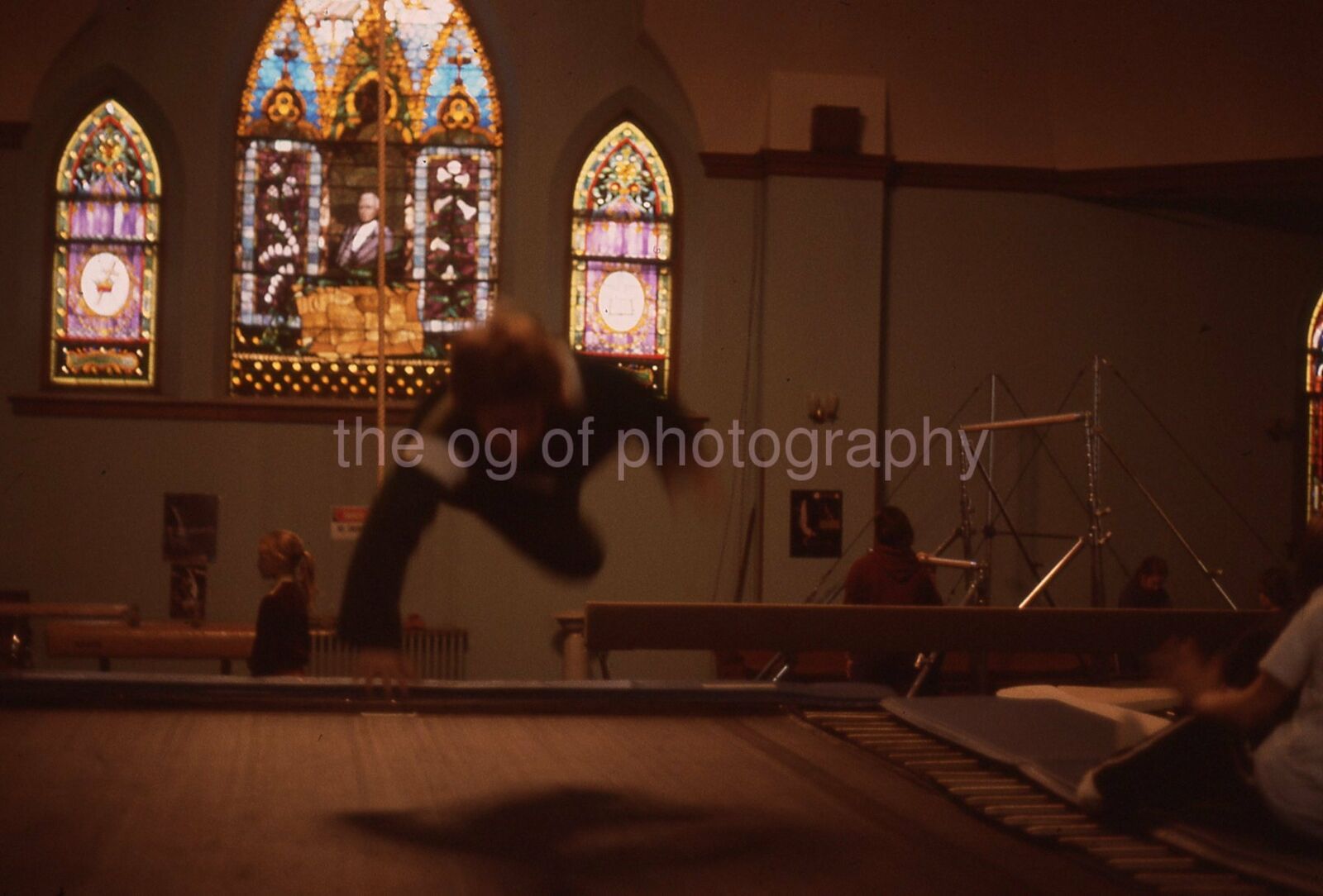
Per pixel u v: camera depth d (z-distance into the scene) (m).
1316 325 12.85
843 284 11.90
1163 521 12.50
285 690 4.84
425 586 11.81
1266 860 2.83
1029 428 12.32
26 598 11.41
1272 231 12.71
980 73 12.18
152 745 4.02
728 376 12.03
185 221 11.89
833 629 5.18
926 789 3.69
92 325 11.92
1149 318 12.55
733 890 2.69
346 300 12.21
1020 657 11.19
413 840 3.00
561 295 12.27
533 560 3.21
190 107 11.88
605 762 3.96
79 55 11.70
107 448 11.61
